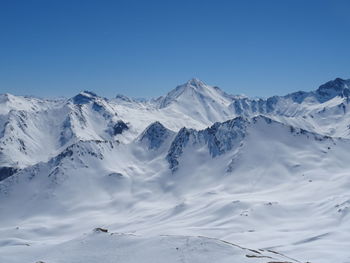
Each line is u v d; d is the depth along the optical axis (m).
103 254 75.94
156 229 197.12
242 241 154.62
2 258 100.25
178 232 174.00
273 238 156.00
